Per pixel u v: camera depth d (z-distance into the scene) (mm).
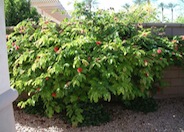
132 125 3062
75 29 3369
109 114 3322
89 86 3008
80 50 3025
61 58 2959
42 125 3053
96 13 3770
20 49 3486
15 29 3719
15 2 6270
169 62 3725
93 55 3047
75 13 3740
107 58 2918
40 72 3184
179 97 4262
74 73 2969
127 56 3088
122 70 2977
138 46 3324
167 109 3678
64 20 3760
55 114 3396
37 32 3430
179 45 3805
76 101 3064
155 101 3891
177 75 4184
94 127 2969
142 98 3588
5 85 1564
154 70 3553
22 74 3256
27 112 3463
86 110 3059
